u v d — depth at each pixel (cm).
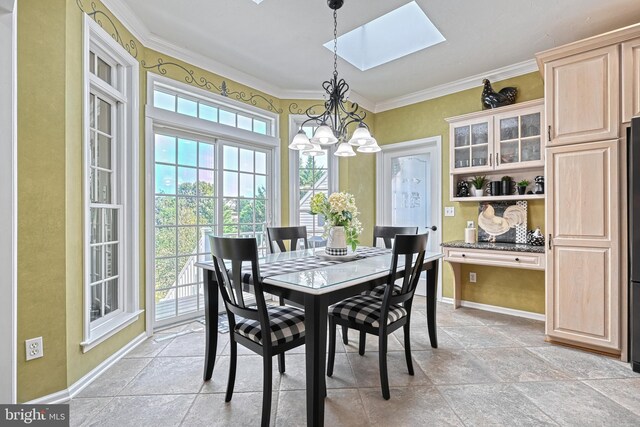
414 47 295
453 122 351
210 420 164
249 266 203
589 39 228
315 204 240
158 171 292
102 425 161
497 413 169
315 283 158
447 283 378
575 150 239
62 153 183
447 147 377
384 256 244
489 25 253
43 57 176
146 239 271
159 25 260
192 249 319
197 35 274
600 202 230
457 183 358
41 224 176
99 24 214
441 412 170
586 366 219
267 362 156
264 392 155
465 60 312
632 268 213
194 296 321
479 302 354
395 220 434
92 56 225
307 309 153
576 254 241
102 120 239
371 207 439
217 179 337
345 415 167
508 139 314
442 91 379
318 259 232
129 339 249
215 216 337
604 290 230
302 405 177
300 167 407
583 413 168
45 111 177
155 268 290
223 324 306
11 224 135
